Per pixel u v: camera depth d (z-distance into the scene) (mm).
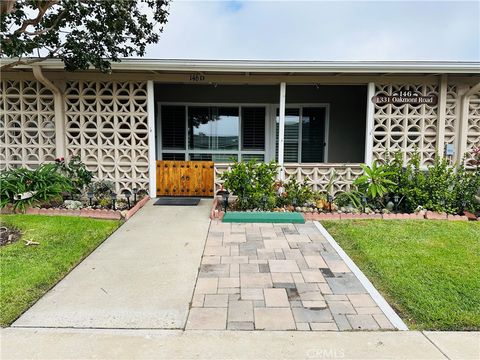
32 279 3516
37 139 7262
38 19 5113
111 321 2850
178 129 9062
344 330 2734
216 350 2482
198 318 2895
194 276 3705
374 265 3955
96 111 7059
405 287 3418
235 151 9148
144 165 7258
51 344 2537
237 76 6910
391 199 6480
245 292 3350
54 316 2916
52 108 7129
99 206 6301
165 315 2939
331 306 3092
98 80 6941
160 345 2539
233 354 2438
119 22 5543
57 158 6969
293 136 9125
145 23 5918
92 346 2520
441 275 3682
